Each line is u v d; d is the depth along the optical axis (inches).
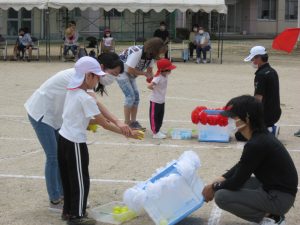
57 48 1294.3
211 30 1792.6
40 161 306.7
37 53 1091.9
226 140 355.3
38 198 240.7
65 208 209.9
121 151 330.6
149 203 196.5
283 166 187.2
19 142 356.2
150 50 364.8
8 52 1171.9
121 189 253.8
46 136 217.0
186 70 872.3
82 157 200.2
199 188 210.2
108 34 993.5
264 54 344.8
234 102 187.9
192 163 205.0
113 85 666.8
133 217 215.0
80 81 199.2
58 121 219.1
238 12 1980.8
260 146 184.1
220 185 193.3
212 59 1087.0
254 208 190.5
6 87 636.1
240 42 1624.0
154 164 300.2
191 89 639.1
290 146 350.3
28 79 717.3
